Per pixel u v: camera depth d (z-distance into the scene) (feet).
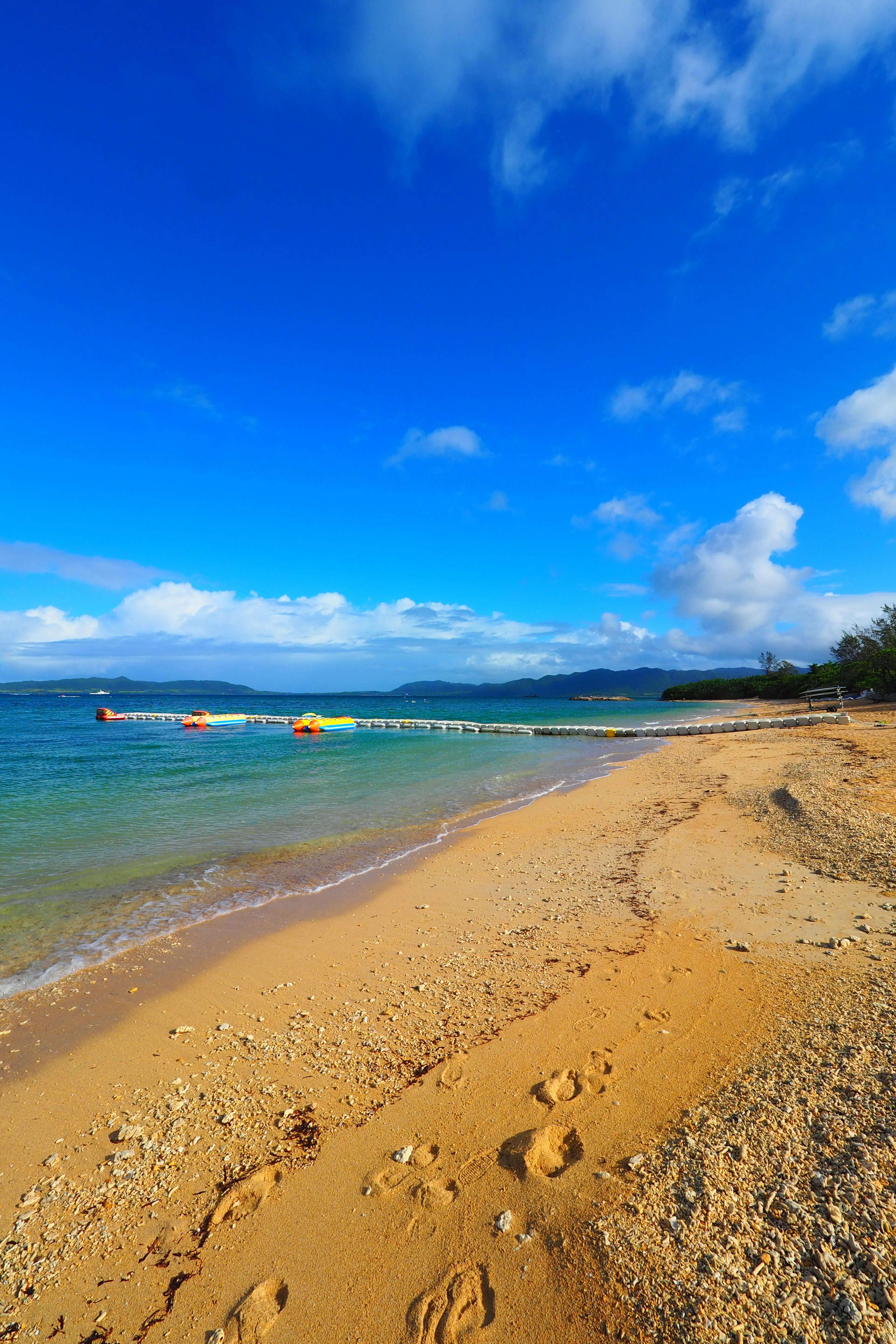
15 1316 8.90
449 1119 12.41
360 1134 12.25
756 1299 7.39
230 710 288.92
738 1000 15.71
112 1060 15.40
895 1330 6.72
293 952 21.79
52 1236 10.25
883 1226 7.93
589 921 22.88
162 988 19.27
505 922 23.59
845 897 21.91
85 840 37.73
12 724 186.91
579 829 38.50
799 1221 8.30
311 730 140.36
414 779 63.72
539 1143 11.14
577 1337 7.56
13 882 29.89
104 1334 8.60
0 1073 15.05
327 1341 8.20
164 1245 9.98
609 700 492.13
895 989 14.60
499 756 87.20
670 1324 7.36
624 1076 13.09
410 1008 17.31
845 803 33.32
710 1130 10.61
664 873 27.53
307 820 43.45
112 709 283.38
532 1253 8.87
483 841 36.73
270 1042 15.97
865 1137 9.53
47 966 20.95
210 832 40.01
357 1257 9.41
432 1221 9.84
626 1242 8.55
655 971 18.08
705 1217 8.68
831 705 130.93
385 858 33.45
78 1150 12.28
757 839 31.35
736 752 74.59
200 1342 8.40
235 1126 12.75
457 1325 8.09
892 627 182.70
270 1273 9.34
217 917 25.17
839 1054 12.12
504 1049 14.79
